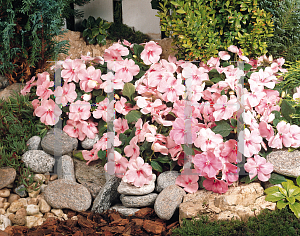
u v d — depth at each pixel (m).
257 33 2.74
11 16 2.79
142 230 2.13
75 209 2.34
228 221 2.02
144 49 2.80
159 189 2.46
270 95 2.67
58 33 3.08
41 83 2.84
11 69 3.02
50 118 2.71
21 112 2.83
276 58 3.00
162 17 2.91
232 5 2.79
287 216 2.00
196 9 2.73
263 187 2.42
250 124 2.46
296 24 2.84
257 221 1.99
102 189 2.43
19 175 2.53
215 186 2.34
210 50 2.77
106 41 3.98
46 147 2.65
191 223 2.01
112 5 4.10
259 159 2.37
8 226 2.12
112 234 2.08
